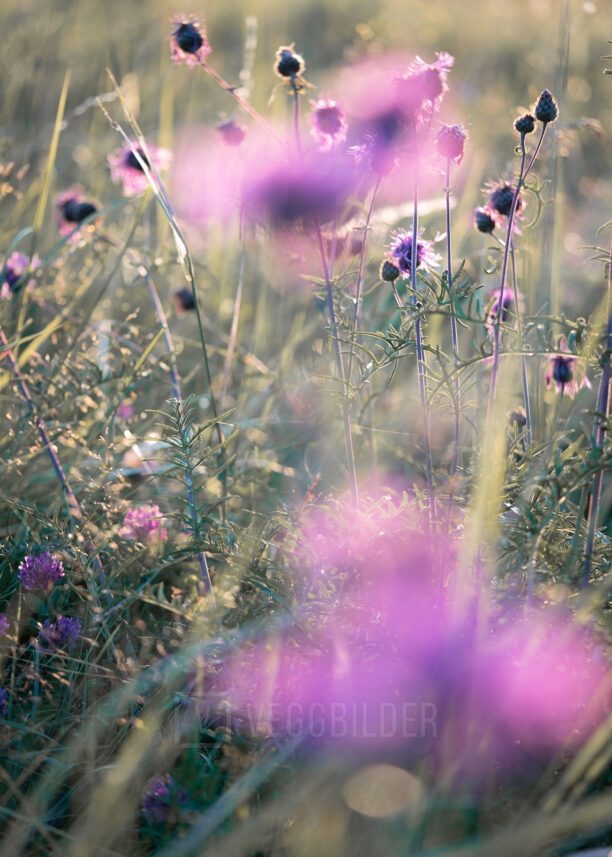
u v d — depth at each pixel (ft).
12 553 5.30
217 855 4.48
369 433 5.63
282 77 5.24
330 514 5.01
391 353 5.07
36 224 6.13
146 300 6.72
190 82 9.93
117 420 5.82
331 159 5.18
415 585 4.88
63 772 4.71
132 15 11.53
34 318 6.31
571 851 4.64
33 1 10.46
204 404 6.21
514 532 4.89
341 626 4.90
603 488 5.61
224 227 6.93
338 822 4.61
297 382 6.22
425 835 4.58
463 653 4.77
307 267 5.45
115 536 5.34
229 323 6.82
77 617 5.17
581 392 5.91
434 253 5.16
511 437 5.21
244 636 4.90
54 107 8.62
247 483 5.80
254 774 4.65
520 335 4.92
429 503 5.03
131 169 6.00
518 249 5.45
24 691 5.03
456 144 4.99
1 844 4.61
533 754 4.77
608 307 4.90
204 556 5.15
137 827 4.70
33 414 5.49
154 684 4.98
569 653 4.84
